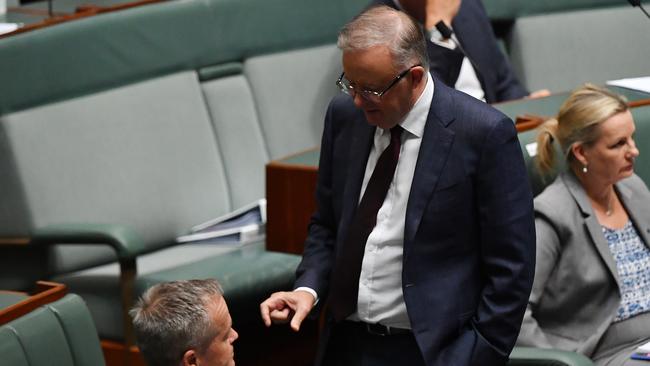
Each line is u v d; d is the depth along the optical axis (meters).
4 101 12.74
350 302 8.82
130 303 11.88
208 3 14.49
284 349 13.30
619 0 17.58
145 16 13.92
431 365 8.45
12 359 8.15
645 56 17.53
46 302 8.73
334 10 15.58
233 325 11.88
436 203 8.41
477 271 8.66
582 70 17.28
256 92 14.89
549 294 10.18
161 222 13.71
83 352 8.76
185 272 11.91
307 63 15.33
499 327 8.48
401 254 8.60
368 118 8.34
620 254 10.49
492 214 8.39
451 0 14.11
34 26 13.05
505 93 14.98
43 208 12.80
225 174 14.48
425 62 8.21
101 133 13.41
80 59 13.35
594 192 10.49
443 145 8.41
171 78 14.18
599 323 10.16
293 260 11.92
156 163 13.77
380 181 8.64
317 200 9.36
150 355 7.59
